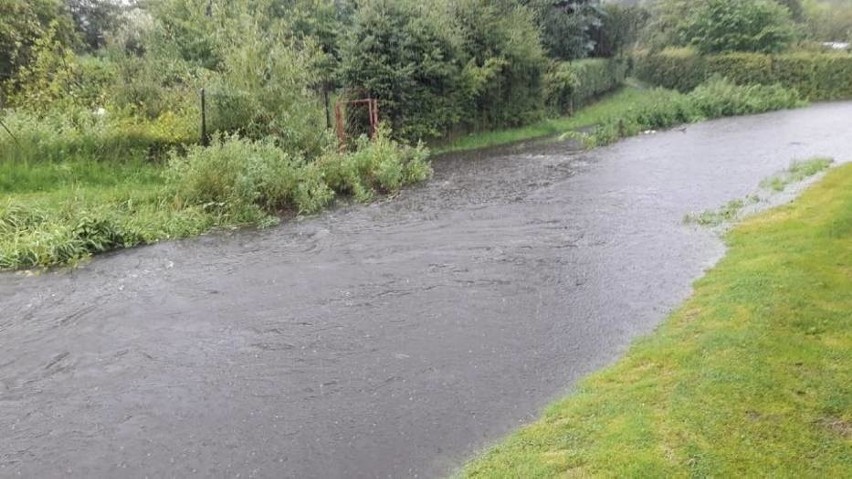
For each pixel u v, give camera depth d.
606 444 4.08
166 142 13.30
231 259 9.20
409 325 6.68
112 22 24.00
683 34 33.22
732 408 4.21
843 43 37.16
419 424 4.84
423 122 18.81
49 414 5.27
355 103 17.45
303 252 9.43
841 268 6.51
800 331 5.20
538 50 22.91
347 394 5.36
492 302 7.20
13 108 13.52
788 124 20.89
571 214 10.95
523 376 5.49
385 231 10.43
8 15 14.93
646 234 9.48
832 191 10.19
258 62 14.56
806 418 4.07
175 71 17.16
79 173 11.97
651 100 26.30
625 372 5.19
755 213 9.81
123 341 6.59
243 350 6.29
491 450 4.41
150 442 4.81
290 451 4.61
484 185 13.87
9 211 9.95
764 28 30.47
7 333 6.83
